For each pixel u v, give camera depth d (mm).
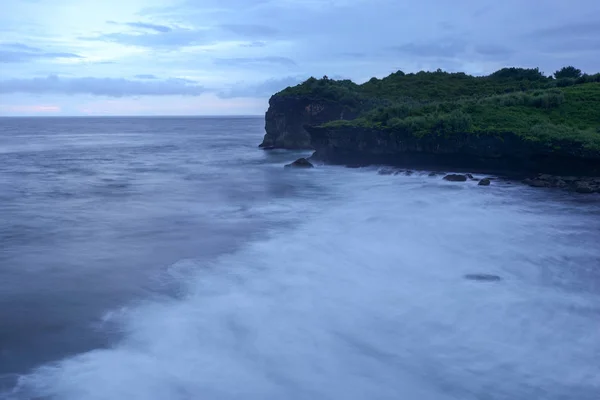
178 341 12352
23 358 11484
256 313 13938
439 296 15102
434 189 35000
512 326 13078
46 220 25766
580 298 14844
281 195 33906
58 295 15258
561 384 10531
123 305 14523
